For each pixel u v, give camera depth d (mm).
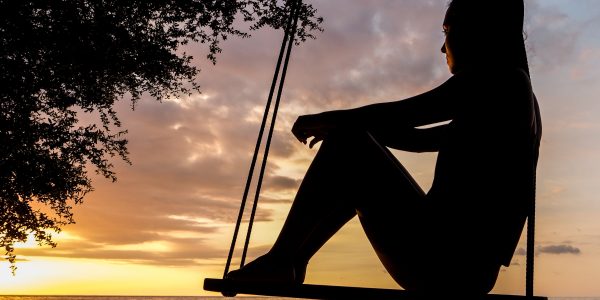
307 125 1885
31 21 7848
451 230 1690
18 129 8398
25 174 8570
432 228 1705
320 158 1829
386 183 1747
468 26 1904
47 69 8211
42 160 8758
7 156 8484
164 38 9055
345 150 1787
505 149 1713
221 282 1710
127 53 8711
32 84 8078
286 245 1813
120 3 8375
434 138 2242
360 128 1807
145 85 9344
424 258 1703
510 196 1707
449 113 1781
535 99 2000
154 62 8797
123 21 8781
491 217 1688
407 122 1795
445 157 1784
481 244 1681
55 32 7902
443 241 1691
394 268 1779
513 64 1847
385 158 1778
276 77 2295
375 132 2297
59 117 9156
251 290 1663
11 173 8555
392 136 2277
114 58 8477
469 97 1765
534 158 1905
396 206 1735
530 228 1692
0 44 7773
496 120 1731
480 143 1724
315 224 1815
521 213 1726
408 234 1722
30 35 7727
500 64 1810
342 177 1788
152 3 8531
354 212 1838
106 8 8344
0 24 7594
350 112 1821
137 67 8805
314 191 1808
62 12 7945
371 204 1760
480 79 1769
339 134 1810
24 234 9031
